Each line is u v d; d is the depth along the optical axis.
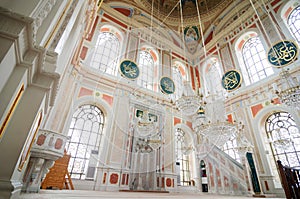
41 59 1.58
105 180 6.32
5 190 1.26
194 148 8.18
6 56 1.12
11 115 1.43
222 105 4.83
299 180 4.29
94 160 6.91
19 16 1.21
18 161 1.46
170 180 7.79
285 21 9.45
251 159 7.55
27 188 3.30
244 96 9.45
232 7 12.31
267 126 8.54
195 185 8.13
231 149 8.35
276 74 8.45
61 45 2.90
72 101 7.22
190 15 13.78
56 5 1.87
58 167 5.59
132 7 12.49
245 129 8.76
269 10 10.23
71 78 7.48
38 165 3.48
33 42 1.43
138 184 6.30
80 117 7.83
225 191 7.25
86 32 6.82
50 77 1.80
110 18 10.97
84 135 7.66
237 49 11.16
